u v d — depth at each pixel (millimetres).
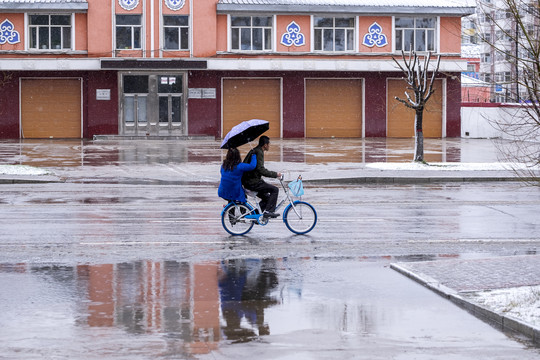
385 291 10938
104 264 12875
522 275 11680
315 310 9836
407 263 12750
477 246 14977
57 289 10992
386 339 8508
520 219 18875
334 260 13422
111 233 16234
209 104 57500
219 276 12000
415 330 8875
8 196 23781
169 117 57250
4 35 55688
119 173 31438
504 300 9938
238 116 58406
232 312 9750
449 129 60469
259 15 57562
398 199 23469
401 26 59094
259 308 9953
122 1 55906
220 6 56531
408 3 58719
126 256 13625
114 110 56812
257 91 58562
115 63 55531
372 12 58031
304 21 57969
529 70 10414
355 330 8875
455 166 33156
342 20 58625
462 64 59438
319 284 11438
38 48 56125
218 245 14836
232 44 57438
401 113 60031
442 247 14828
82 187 26828
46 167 33688
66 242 15039
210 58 56594
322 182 29016
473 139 58344
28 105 57219
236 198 16000
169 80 57125
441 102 60188
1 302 10211
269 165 35094
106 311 9766
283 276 12031
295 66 57688
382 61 58656
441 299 10438
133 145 49844
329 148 47312
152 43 56188
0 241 15102
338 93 59531
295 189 16234
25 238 15484
